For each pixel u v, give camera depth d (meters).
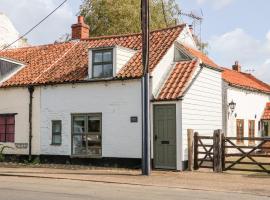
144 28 16.97
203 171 18.28
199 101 20.55
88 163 20.78
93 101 20.80
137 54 21.33
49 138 22.02
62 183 14.73
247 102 31.09
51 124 22.02
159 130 19.16
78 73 21.66
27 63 25.03
